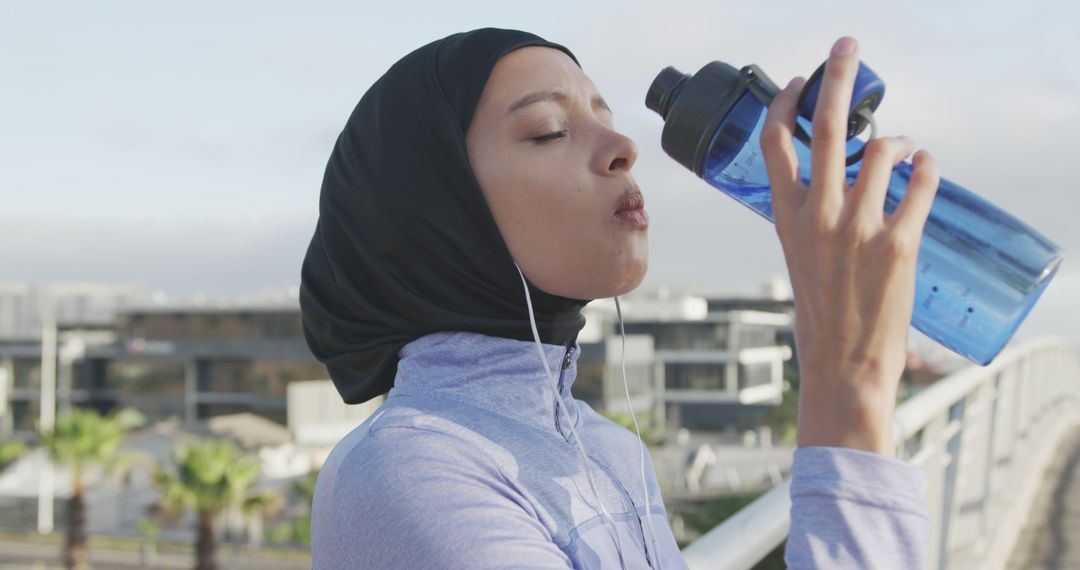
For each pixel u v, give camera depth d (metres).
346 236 0.94
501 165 0.86
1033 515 4.59
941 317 0.88
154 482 26.52
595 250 0.86
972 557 3.37
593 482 0.86
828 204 0.66
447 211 0.86
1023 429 5.50
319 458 39.31
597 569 0.81
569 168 0.86
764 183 0.85
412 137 0.87
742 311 65.38
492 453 0.81
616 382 42.53
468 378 0.87
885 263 0.65
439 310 0.88
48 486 38.16
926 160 0.67
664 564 0.94
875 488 0.65
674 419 57.03
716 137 0.84
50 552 35.91
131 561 34.22
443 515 0.73
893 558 0.65
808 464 0.67
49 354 53.31
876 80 0.69
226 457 26.17
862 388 0.67
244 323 50.88
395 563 0.73
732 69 0.85
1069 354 10.07
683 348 57.09
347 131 0.94
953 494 3.08
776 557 3.71
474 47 0.89
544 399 0.88
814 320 0.67
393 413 0.82
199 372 51.59
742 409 56.62
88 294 125.12
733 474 33.19
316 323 1.01
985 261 0.85
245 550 34.31
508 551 0.71
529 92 0.87
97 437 29.55
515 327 0.89
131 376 52.19
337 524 0.77
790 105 0.72
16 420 59.78
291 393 40.59
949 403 2.72
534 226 0.86
